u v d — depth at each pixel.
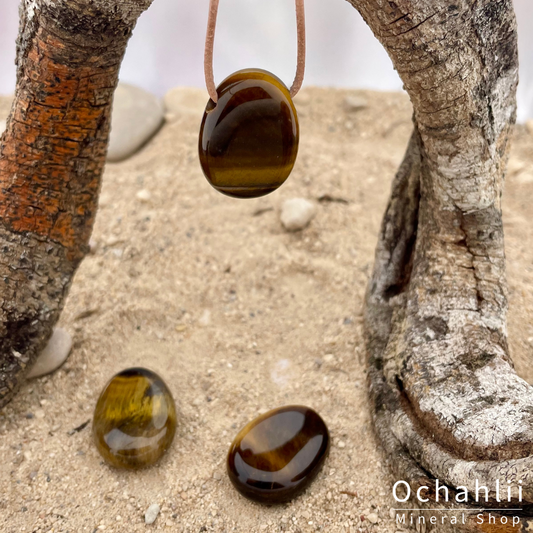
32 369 0.29
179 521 0.26
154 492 0.26
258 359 0.30
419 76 0.24
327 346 0.30
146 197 0.37
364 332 0.30
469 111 0.25
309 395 0.29
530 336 0.30
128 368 0.28
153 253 0.34
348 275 0.34
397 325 0.29
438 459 0.25
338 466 0.27
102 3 0.23
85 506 0.26
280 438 0.26
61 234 0.27
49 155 0.25
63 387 0.29
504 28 0.24
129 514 0.26
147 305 0.32
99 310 0.31
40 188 0.26
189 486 0.26
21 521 0.25
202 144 0.23
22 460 0.27
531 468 0.23
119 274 0.33
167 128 0.45
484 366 0.26
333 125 0.47
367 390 0.28
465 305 0.27
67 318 0.31
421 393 0.26
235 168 0.23
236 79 0.23
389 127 0.46
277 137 0.23
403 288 0.30
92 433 0.27
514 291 0.32
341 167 0.41
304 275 0.34
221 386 0.29
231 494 0.26
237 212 0.37
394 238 0.30
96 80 0.25
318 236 0.36
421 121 0.25
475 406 0.25
